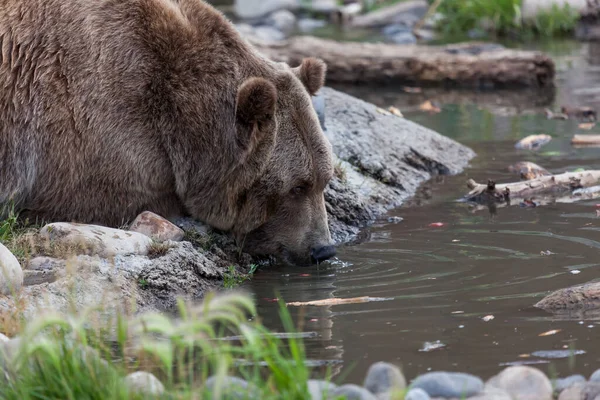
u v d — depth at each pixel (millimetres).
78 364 6984
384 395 7371
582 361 8016
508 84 24000
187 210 12000
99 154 11336
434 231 12875
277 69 12047
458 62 24266
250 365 8008
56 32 11422
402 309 9625
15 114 11289
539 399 7344
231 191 11703
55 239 10734
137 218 11453
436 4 32688
